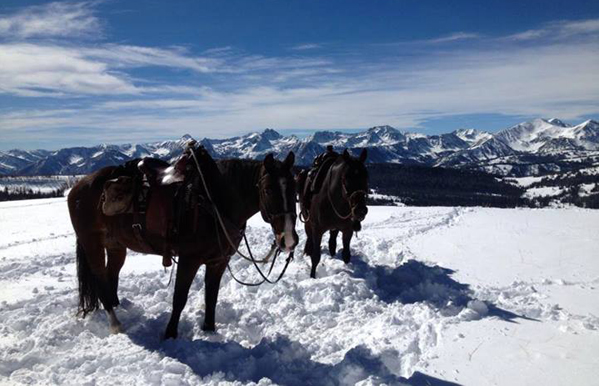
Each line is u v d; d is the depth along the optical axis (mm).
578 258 8156
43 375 3984
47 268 8477
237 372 4059
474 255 8812
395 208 18812
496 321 5059
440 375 3842
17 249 10805
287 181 4383
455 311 5570
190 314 5512
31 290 6750
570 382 3639
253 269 7930
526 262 8055
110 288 5664
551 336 4566
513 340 4504
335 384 3895
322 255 8945
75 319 5207
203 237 4602
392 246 9930
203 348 4430
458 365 4012
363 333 5059
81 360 4250
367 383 3643
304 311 5840
